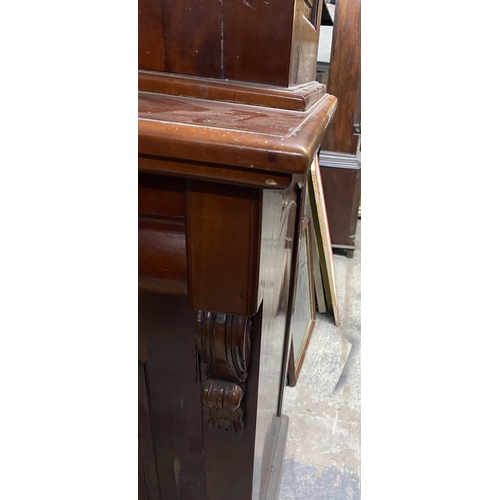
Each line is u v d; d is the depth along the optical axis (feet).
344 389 4.99
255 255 1.54
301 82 2.30
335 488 3.76
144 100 1.68
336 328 6.20
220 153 1.24
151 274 1.70
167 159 1.29
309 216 5.74
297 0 1.87
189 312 2.09
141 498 2.75
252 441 2.25
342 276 7.21
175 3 1.79
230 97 1.80
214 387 1.96
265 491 3.24
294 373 4.96
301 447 4.17
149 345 2.21
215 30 1.80
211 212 1.51
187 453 2.47
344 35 6.54
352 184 7.21
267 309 2.02
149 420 2.42
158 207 1.59
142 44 1.85
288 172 1.24
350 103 6.91
